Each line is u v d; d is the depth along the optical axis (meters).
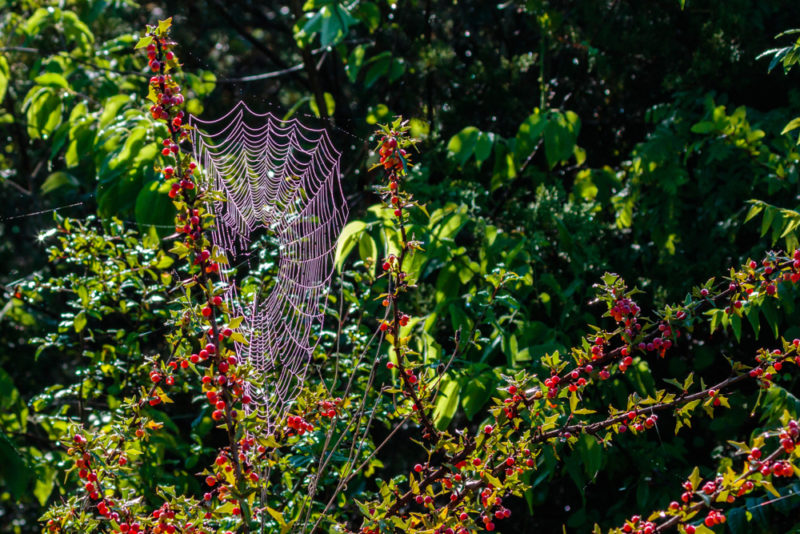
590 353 2.96
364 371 4.84
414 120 6.87
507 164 5.89
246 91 9.36
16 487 5.23
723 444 5.76
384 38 8.32
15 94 8.50
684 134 5.82
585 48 7.30
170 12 10.12
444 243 4.71
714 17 6.28
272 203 5.10
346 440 4.30
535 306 6.13
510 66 7.48
